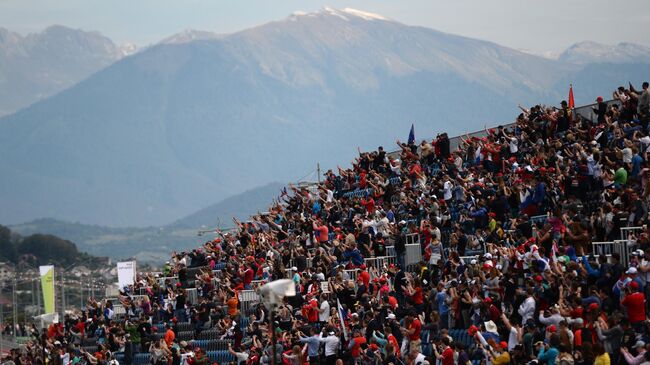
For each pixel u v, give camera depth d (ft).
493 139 570.87
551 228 415.64
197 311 581.53
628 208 406.00
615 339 327.26
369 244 536.01
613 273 356.59
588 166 456.45
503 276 387.55
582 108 549.13
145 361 570.05
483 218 471.62
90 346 640.99
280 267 533.14
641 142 452.76
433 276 439.63
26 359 653.30
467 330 399.03
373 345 404.98
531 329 350.02
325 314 466.29
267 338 465.47
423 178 563.07
